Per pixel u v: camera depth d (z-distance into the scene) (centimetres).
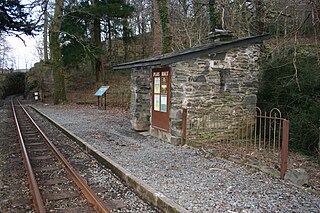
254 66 980
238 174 587
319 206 432
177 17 1973
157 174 584
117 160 690
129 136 1030
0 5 1041
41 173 609
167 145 871
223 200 453
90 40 2812
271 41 1275
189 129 878
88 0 2647
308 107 868
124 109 2006
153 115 1027
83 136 1010
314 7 825
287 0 1058
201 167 638
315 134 789
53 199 468
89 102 2455
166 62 806
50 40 2567
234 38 994
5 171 625
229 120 940
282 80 961
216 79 914
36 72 4203
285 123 554
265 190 497
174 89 870
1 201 465
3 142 955
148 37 3372
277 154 760
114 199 470
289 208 425
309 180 579
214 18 1443
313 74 874
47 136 1049
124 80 3016
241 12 1320
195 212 411
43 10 1947
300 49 978
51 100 3356
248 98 973
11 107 2567
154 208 439
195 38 1781
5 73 5497
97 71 3153
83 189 500
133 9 2616
